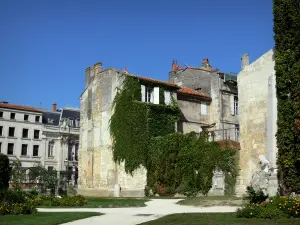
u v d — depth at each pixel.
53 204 24.12
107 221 16.11
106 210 21.09
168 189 35.59
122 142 38.75
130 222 15.80
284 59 24.56
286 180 23.12
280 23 25.20
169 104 40.78
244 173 33.50
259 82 33.84
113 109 40.44
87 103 45.41
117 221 16.11
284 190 23.17
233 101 46.81
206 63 52.06
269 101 29.03
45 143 75.50
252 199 19.11
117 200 28.91
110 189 39.47
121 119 39.09
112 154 39.91
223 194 33.88
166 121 40.09
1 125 71.88
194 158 35.59
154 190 36.28
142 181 37.25
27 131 74.69
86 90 46.00
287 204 16.09
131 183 37.78
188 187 35.03
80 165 44.88
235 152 34.47
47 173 41.66
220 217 16.25
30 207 19.44
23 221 15.64
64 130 77.50
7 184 32.97
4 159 32.91
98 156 41.91
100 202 26.53
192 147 36.06
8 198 20.34
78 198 25.14
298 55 24.09
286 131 23.59
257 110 33.56
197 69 48.72
